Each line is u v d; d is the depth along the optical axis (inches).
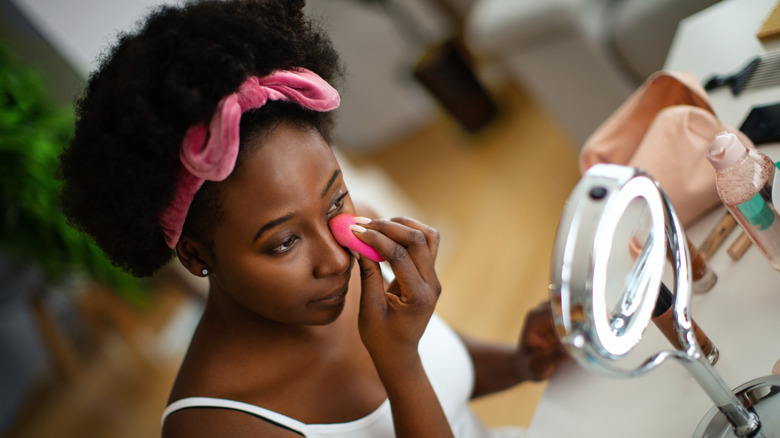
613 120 36.7
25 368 97.3
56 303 102.9
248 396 28.9
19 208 75.7
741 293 28.0
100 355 101.0
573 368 31.0
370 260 24.9
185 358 31.2
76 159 23.3
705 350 25.8
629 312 16.6
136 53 21.7
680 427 25.1
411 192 107.5
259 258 23.9
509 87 114.0
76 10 69.2
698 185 32.4
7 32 75.1
